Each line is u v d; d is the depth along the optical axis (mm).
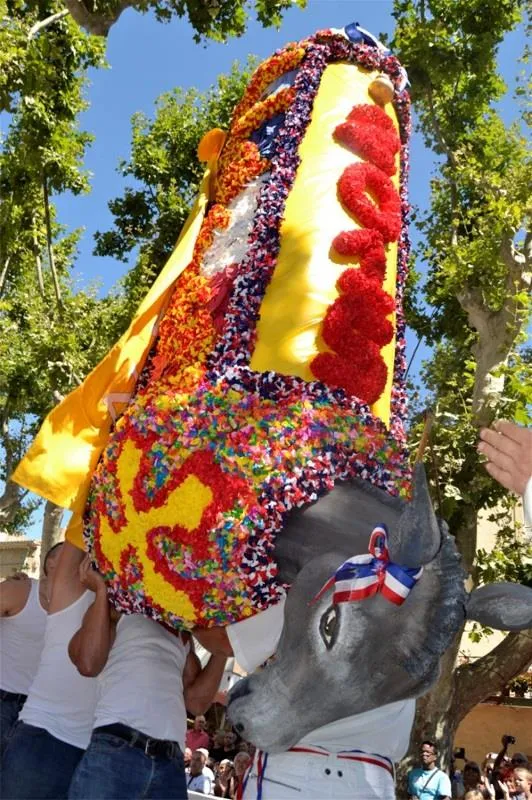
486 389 11516
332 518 3564
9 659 4777
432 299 15070
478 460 11859
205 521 3656
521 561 12539
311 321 4176
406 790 10617
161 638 4062
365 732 3457
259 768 3510
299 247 4371
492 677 11336
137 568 3881
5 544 25906
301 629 3230
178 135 19234
